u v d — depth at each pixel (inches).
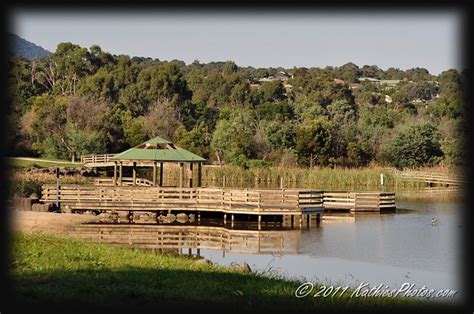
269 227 1518.2
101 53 4847.4
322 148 3326.8
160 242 1247.5
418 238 1341.0
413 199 2309.3
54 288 568.1
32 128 3208.7
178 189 1622.8
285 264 1024.2
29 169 2373.3
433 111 4079.7
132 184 1995.6
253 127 3516.2
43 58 4928.6
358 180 2765.7
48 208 1581.0
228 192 1572.3
